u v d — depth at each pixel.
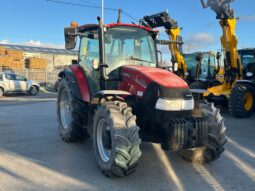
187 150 5.67
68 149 6.55
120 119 4.83
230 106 10.62
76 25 6.68
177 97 5.03
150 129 5.32
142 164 5.59
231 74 11.58
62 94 7.38
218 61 14.95
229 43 11.39
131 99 5.43
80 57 6.94
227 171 5.30
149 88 5.14
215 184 4.74
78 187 4.61
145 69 5.53
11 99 19.42
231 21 11.22
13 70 30.34
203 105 5.71
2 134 8.04
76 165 5.56
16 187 4.61
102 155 5.21
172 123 4.91
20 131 8.41
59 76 7.61
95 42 6.43
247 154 6.28
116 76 5.89
